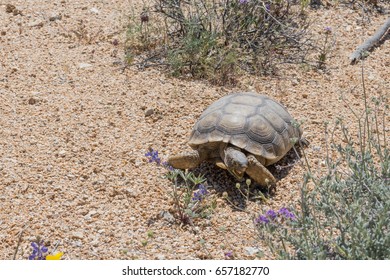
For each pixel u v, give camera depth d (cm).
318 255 441
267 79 771
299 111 702
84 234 519
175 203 554
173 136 653
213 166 609
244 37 830
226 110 596
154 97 713
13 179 581
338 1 979
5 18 889
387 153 535
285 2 930
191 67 771
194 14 829
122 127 664
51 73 762
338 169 590
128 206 553
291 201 558
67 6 931
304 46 853
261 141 575
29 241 507
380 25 925
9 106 696
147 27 838
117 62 789
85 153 623
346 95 740
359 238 438
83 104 701
